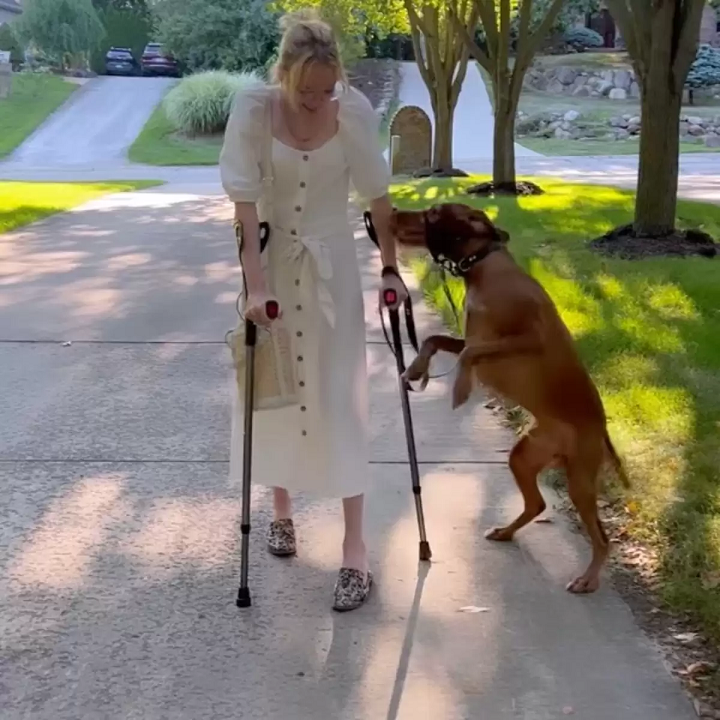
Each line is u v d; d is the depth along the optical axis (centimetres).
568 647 312
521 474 372
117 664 301
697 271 875
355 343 342
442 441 495
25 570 358
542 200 1520
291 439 343
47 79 4128
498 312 341
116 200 1675
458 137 3228
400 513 411
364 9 2266
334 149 328
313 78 309
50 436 496
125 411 536
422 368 357
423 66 2189
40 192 1770
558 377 342
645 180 1014
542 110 3484
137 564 364
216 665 301
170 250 1091
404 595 344
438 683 292
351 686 291
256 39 4181
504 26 1606
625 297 767
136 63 4634
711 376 568
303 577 356
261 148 324
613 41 4812
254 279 322
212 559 370
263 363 332
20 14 4706
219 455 473
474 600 341
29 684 291
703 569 350
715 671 296
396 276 355
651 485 419
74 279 912
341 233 338
